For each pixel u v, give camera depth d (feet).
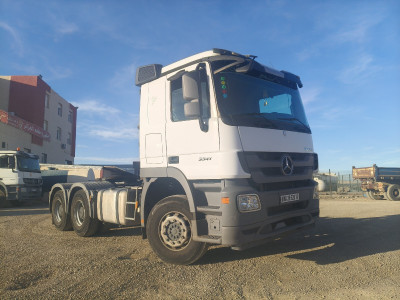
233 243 12.39
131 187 20.15
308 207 15.31
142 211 16.10
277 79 16.49
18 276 13.33
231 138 13.15
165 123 15.49
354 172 67.10
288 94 16.87
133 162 21.72
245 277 12.69
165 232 14.73
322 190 85.05
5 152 48.37
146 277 12.87
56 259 15.79
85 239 20.99
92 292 11.44
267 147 13.94
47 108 115.24
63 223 23.93
